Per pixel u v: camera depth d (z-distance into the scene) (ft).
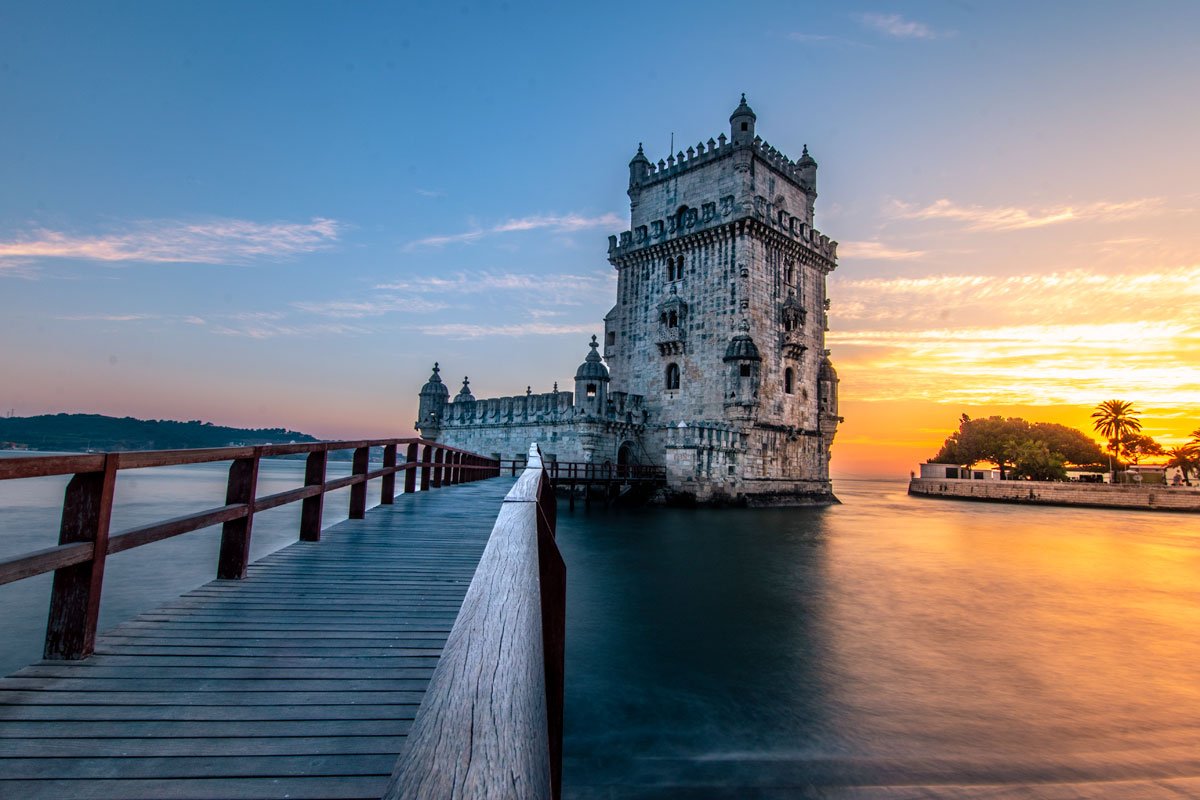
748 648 53.26
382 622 22.45
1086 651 54.03
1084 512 215.51
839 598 71.31
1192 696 44.34
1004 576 87.25
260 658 18.83
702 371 165.58
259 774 12.90
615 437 169.17
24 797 11.75
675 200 180.34
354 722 15.24
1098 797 31.89
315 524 36.47
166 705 15.61
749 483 156.56
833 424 183.21
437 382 218.38
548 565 14.23
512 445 184.65
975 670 49.08
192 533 109.50
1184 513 220.64
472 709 5.74
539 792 4.21
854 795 31.99
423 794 4.26
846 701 42.98
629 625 59.06
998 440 345.92
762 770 34.17
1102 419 332.80
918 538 126.21
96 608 18.72
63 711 15.07
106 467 18.58
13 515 130.72
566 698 42.83
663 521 129.59
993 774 33.94
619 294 191.01
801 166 192.95
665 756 35.55
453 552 34.12
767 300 165.27
